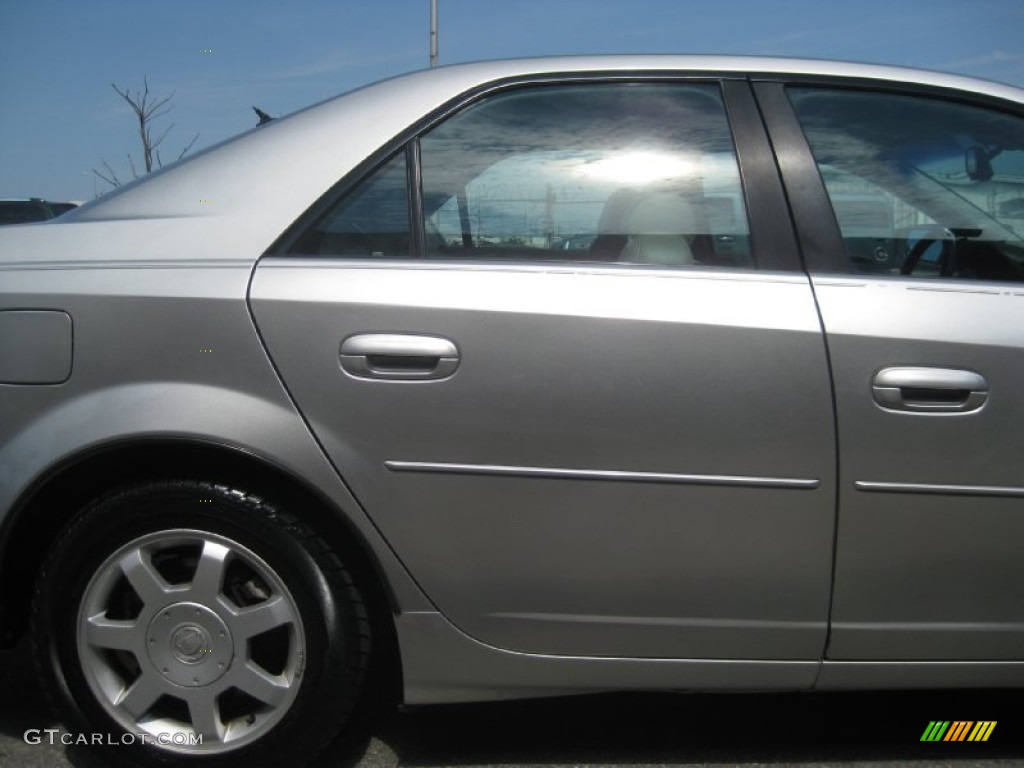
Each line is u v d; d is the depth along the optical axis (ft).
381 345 6.70
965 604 6.84
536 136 7.39
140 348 6.84
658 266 6.98
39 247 7.29
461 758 7.79
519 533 6.78
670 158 7.30
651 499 6.72
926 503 6.69
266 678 6.98
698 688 7.02
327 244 7.07
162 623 6.97
